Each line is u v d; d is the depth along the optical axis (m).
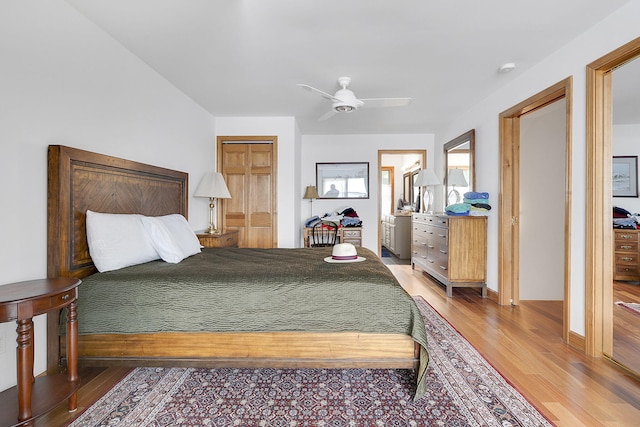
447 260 3.87
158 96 3.19
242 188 4.75
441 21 2.24
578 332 2.41
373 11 2.13
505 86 3.46
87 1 2.04
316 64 2.95
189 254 2.81
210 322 1.89
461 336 2.62
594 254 2.26
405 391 1.85
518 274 3.52
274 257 2.72
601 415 1.62
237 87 3.54
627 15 2.03
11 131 1.74
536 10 2.11
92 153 2.25
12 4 1.73
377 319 1.87
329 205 5.98
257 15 2.18
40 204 1.92
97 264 2.11
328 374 2.05
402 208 8.27
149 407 1.69
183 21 2.27
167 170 3.30
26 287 1.56
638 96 2.14
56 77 2.01
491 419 1.59
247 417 1.62
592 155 2.27
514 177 3.51
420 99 3.93
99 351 1.92
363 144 5.93
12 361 1.73
